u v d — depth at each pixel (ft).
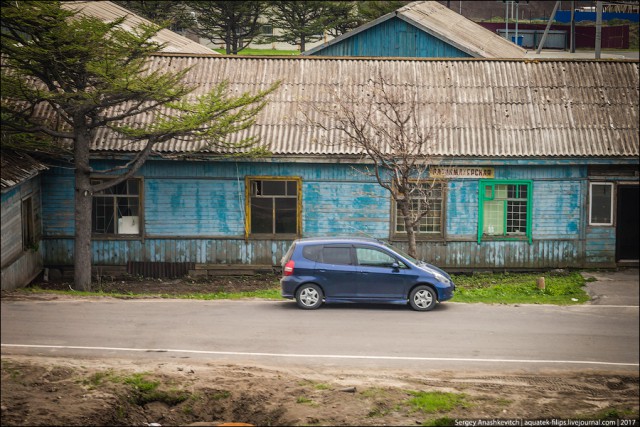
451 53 112.68
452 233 87.45
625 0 176.96
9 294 68.64
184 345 54.65
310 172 86.69
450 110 88.48
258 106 81.56
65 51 70.74
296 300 66.23
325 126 86.48
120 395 45.32
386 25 113.19
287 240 87.40
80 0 90.38
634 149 86.22
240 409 45.09
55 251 86.99
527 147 85.97
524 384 48.73
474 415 43.88
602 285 80.84
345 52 114.62
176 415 44.57
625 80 92.17
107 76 71.61
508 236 87.76
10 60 75.36
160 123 80.53
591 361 53.01
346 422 42.75
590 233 88.28
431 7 132.77
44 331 56.95
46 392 45.16
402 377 49.34
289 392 46.47
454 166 86.43
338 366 51.08
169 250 87.61
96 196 86.74
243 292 78.13
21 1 69.26
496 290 77.82
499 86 90.84
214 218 87.30
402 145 76.84
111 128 77.25
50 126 84.38
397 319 62.95
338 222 87.30
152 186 86.79
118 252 87.35
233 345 54.95
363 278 65.77
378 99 88.99
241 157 83.51
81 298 68.90
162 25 75.05
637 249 89.10
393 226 87.15
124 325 59.36
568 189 87.66
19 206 78.13
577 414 44.29
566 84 91.35
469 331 59.77
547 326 61.93
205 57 93.35
